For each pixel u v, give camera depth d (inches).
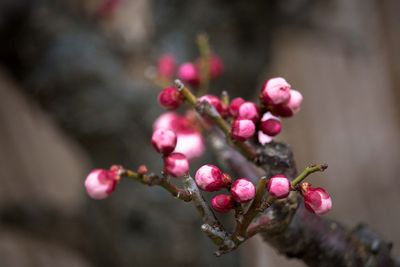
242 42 27.1
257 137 14.6
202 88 17.7
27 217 28.9
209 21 26.7
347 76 46.4
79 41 25.9
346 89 46.5
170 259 24.0
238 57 26.8
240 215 13.0
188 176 13.2
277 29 31.4
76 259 37.5
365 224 15.5
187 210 24.1
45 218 28.5
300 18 31.9
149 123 24.7
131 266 24.9
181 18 27.1
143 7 28.9
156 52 26.5
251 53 27.5
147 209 24.5
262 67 28.3
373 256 14.9
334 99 46.1
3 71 27.6
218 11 26.9
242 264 27.6
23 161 38.3
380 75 46.8
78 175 38.9
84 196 28.9
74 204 30.8
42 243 32.6
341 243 14.7
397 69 46.4
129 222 24.9
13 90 37.6
